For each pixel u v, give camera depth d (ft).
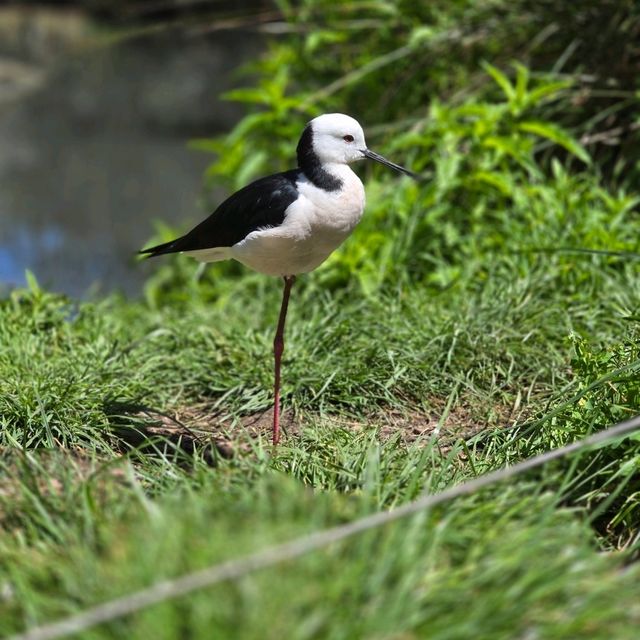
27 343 33.45
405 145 44.24
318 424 30.27
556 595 18.13
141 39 121.80
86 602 17.42
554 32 47.57
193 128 93.71
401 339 33.88
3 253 63.67
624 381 25.84
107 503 21.40
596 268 36.68
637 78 45.39
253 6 64.54
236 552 17.66
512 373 32.32
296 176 27.96
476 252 39.91
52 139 90.43
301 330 35.24
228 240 28.71
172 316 40.29
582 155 41.22
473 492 22.06
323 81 54.65
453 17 51.01
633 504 23.68
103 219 70.18
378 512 21.09
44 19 131.75
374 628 16.78
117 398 30.40
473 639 17.02
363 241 41.52
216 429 30.19
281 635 16.26
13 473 23.44
